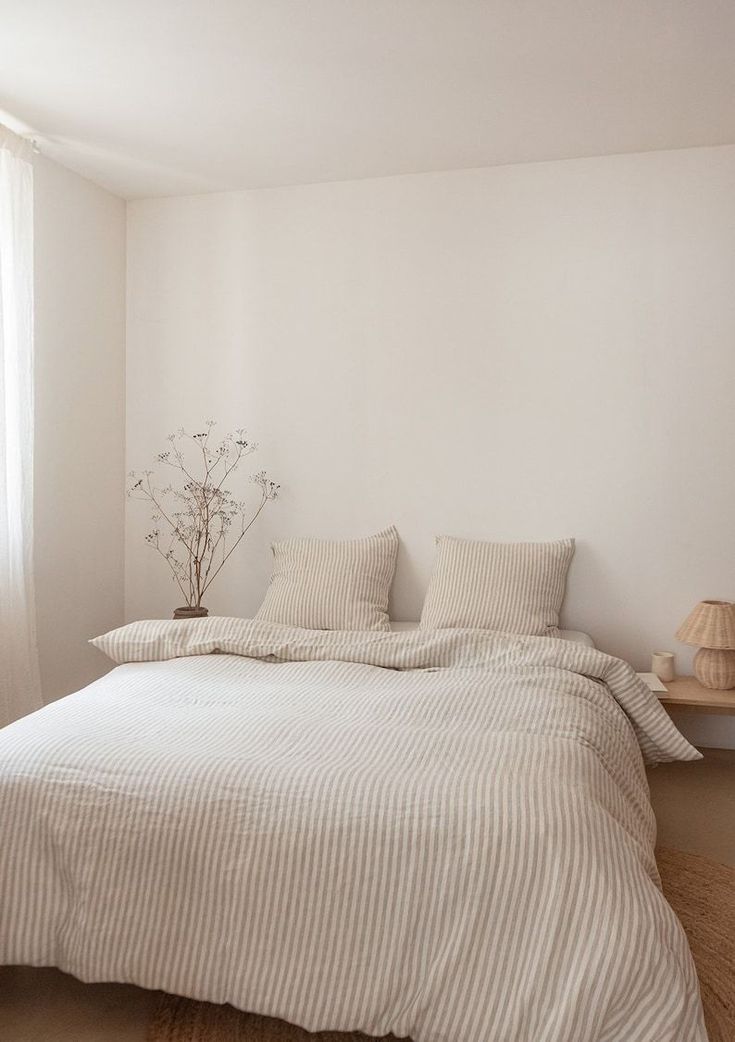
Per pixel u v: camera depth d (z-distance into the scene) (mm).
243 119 3238
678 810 3033
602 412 3697
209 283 4113
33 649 3361
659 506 3656
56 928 1865
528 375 3768
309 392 4016
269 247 4031
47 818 1903
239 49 2693
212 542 4156
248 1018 1916
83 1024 1921
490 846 1689
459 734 2176
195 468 4164
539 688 2639
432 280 3854
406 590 3924
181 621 3211
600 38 2645
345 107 3135
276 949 1743
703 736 3707
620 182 3643
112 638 3119
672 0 2430
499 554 3654
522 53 2734
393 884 1709
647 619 3686
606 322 3678
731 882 2490
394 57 2756
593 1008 1529
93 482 3986
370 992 1683
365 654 2998
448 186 3818
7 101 3076
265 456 4074
